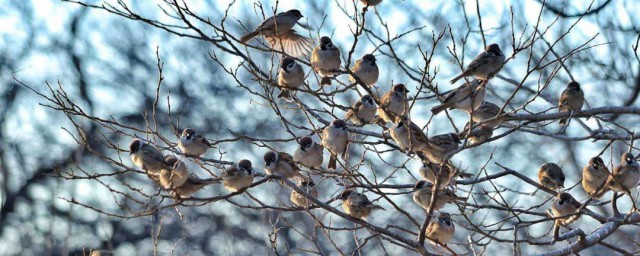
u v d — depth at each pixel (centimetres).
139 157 1236
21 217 2936
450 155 1147
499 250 2345
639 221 1277
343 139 1334
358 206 1378
